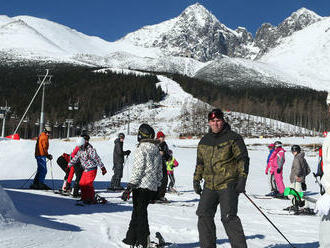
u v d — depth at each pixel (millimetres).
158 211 6992
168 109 120812
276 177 11164
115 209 6695
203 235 3555
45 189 9648
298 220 6859
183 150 30219
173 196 10242
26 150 17625
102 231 4371
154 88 143375
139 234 3891
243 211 7961
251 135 92438
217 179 3518
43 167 9633
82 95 135625
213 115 3527
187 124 99062
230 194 3449
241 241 3379
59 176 14359
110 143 23844
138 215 3961
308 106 138875
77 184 8438
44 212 5434
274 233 5336
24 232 3604
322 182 2568
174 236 4605
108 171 16672
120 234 4352
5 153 17000
